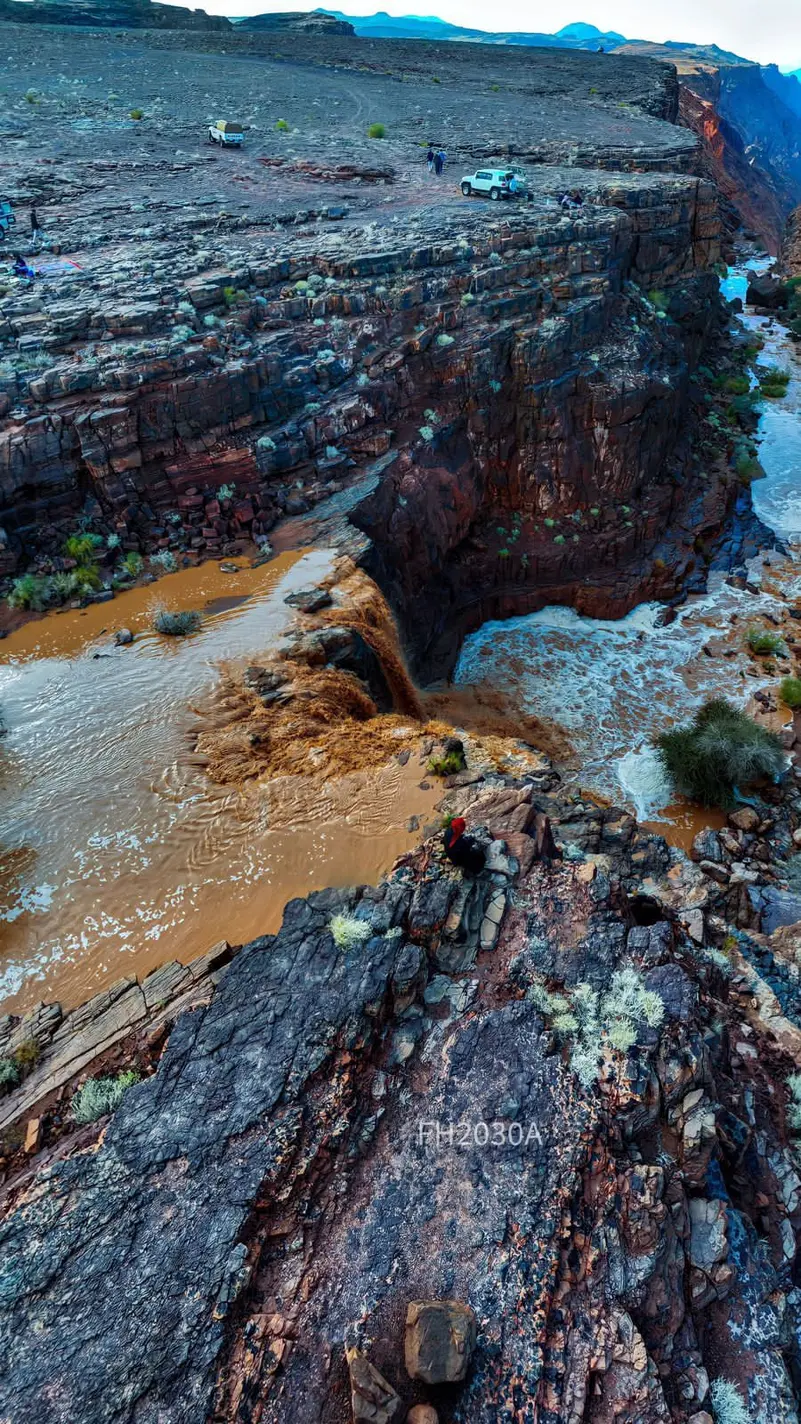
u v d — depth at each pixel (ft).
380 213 129.39
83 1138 30.94
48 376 76.48
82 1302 25.77
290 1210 28.43
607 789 81.35
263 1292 26.37
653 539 116.67
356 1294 26.37
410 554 91.35
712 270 160.25
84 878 44.04
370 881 41.83
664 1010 34.06
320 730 54.13
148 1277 26.27
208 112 194.08
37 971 39.55
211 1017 34.40
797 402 166.50
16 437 71.87
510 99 243.19
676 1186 29.58
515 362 102.83
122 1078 33.01
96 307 87.97
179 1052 33.17
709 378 168.76
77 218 120.67
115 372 77.00
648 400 110.52
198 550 78.02
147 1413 23.30
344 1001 34.24
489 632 107.14
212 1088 31.63
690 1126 30.96
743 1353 27.14
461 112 215.72
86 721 55.52
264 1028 33.60
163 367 79.05
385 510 86.58
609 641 105.19
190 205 128.36
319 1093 31.45
